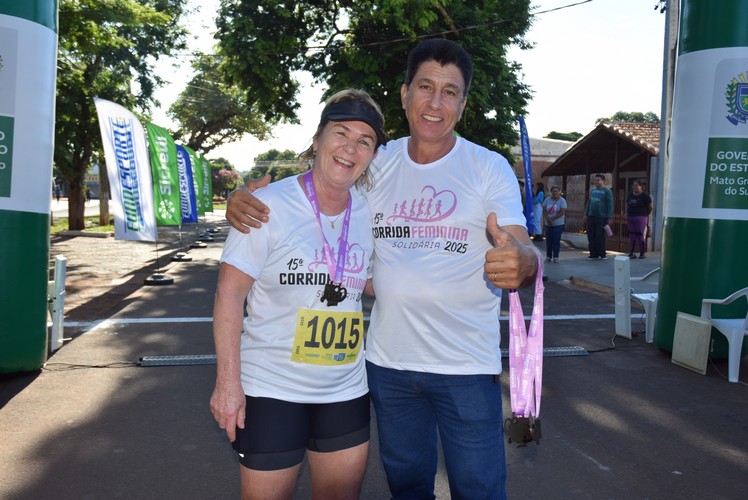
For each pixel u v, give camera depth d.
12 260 5.52
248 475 2.37
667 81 15.81
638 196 15.70
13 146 5.38
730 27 5.98
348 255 2.48
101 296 10.38
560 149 37.44
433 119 2.56
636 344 7.30
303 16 19.88
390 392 2.66
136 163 10.78
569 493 3.73
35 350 5.79
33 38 5.46
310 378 2.39
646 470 4.05
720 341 6.28
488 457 2.55
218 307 2.32
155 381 5.71
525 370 2.37
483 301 2.59
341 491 2.53
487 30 19.72
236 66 20.41
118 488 3.69
